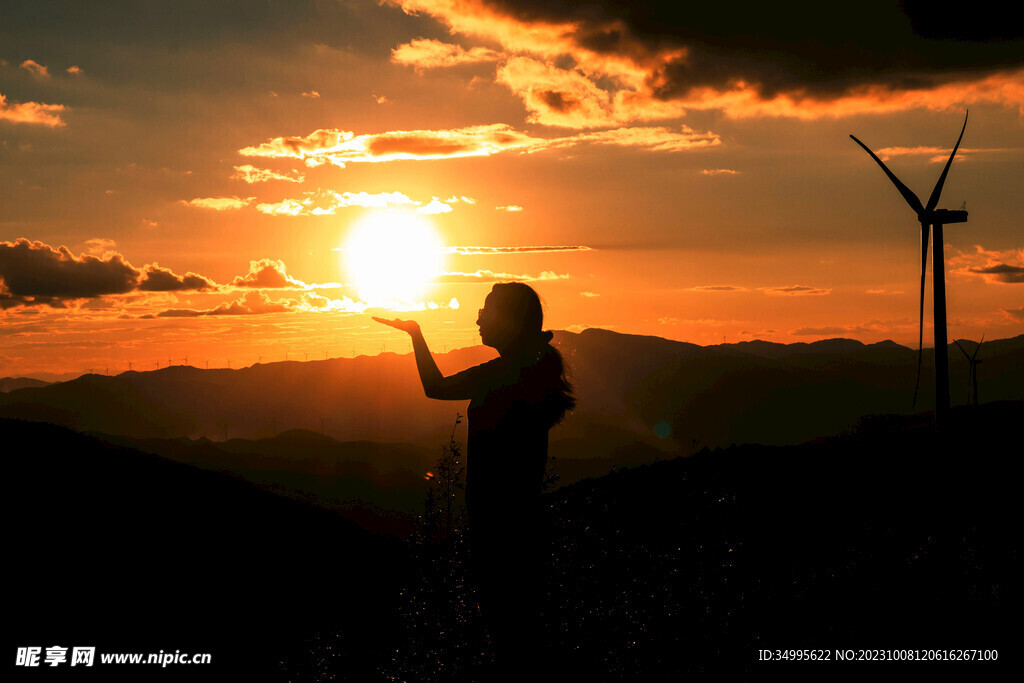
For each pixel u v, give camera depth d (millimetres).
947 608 6957
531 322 5000
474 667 5723
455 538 7191
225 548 20328
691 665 5727
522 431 4820
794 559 7789
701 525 7527
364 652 6723
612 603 6129
